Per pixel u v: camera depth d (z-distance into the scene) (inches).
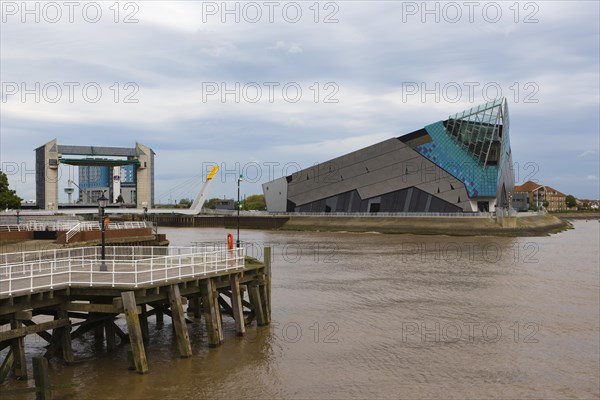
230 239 1435.8
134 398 924.6
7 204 3644.2
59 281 1098.7
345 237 4719.5
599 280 2111.2
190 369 1067.9
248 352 1181.1
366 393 974.4
